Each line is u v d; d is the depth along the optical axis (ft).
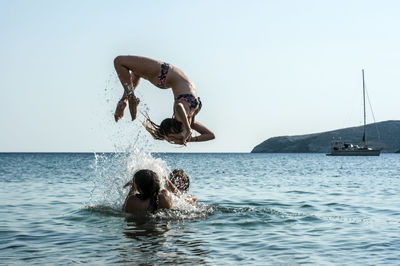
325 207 34.32
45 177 76.18
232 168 128.57
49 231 23.48
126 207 28.32
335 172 101.30
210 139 21.18
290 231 23.79
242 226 24.98
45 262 17.16
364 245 20.52
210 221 26.30
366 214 30.55
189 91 20.74
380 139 617.21
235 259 17.79
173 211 28.30
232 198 40.91
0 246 19.99
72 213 29.66
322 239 21.77
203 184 59.11
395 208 33.86
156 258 17.75
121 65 20.95
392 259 17.99
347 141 626.64
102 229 23.77
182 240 21.15
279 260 17.74
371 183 62.80
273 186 55.98
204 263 17.11
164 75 20.89
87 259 17.58
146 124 21.07
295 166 150.00
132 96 21.12
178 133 20.30
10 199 39.42
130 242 20.63
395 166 143.95
